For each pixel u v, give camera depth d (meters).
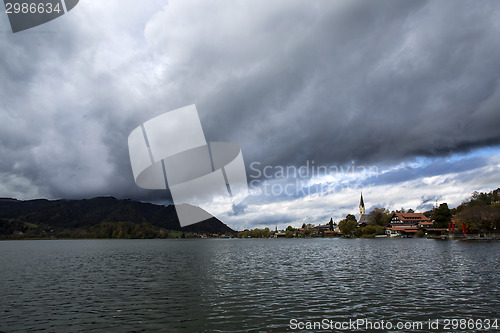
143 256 81.62
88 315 22.39
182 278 39.34
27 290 31.83
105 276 41.91
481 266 47.50
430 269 44.69
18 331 19.17
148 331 18.97
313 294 28.59
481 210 138.50
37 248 139.62
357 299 26.42
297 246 134.62
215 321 20.80
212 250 111.94
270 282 35.50
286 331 18.80
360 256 70.12
